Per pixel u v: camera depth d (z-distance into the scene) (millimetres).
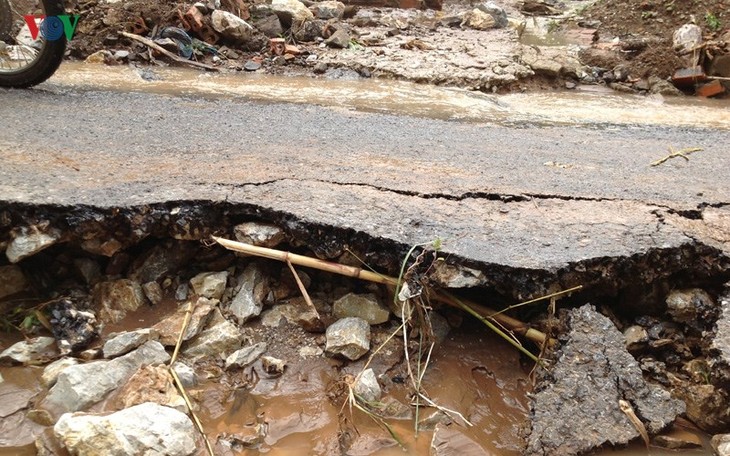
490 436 1790
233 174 2531
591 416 1719
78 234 2121
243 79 5480
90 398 1752
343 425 1787
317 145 3170
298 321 2109
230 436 1721
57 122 3197
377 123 3891
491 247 2119
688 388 1897
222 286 2162
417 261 2039
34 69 3854
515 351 2076
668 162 3312
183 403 1771
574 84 6375
